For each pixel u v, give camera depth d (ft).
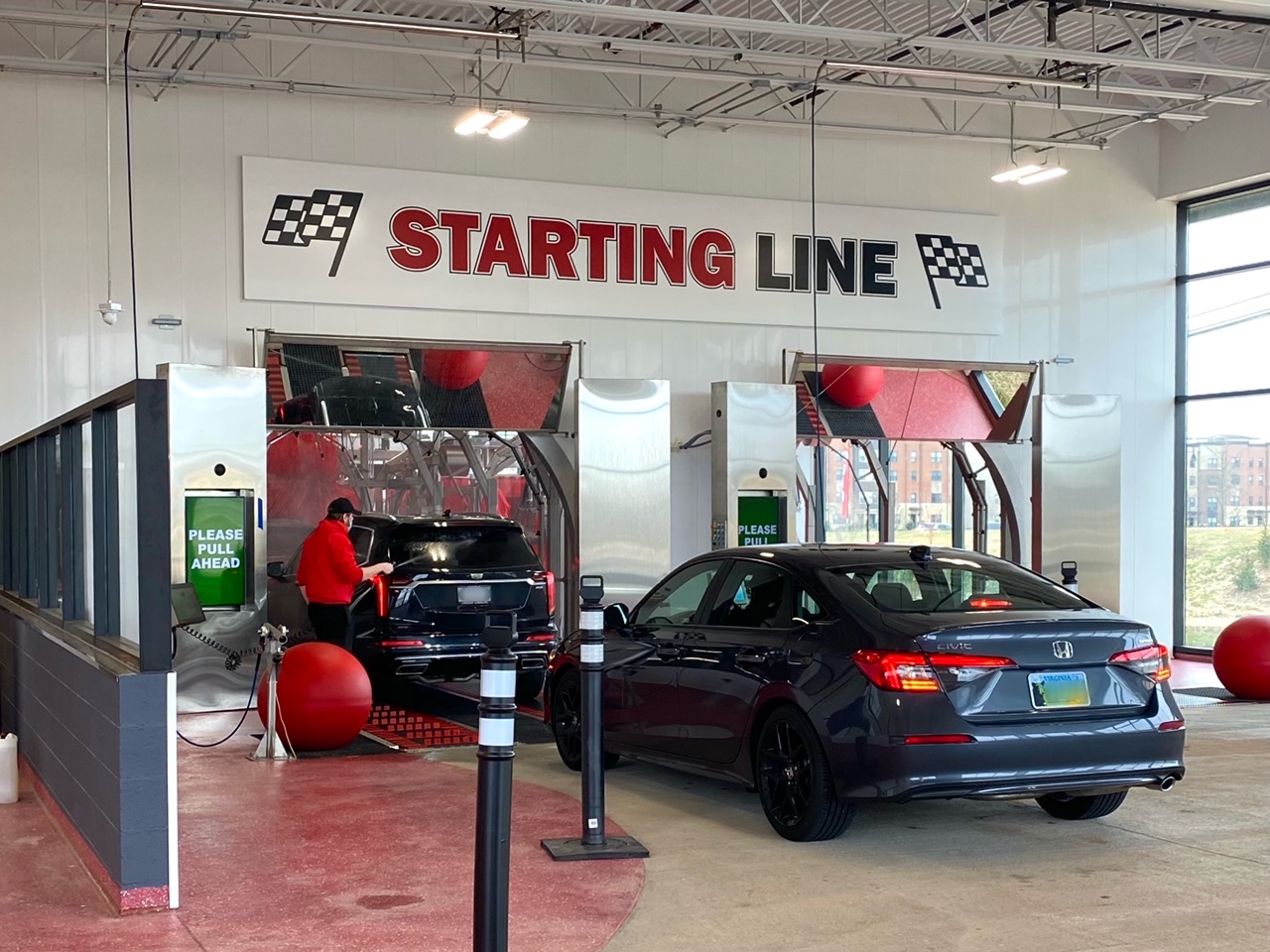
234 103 41.86
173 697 17.13
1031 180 43.01
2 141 39.37
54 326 39.75
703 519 47.47
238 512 37.17
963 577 21.80
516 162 45.29
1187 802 23.71
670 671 23.59
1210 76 49.37
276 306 42.27
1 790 23.62
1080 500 49.57
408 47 37.27
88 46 40.24
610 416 43.09
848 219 49.42
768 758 21.13
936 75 37.78
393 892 17.87
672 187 47.24
